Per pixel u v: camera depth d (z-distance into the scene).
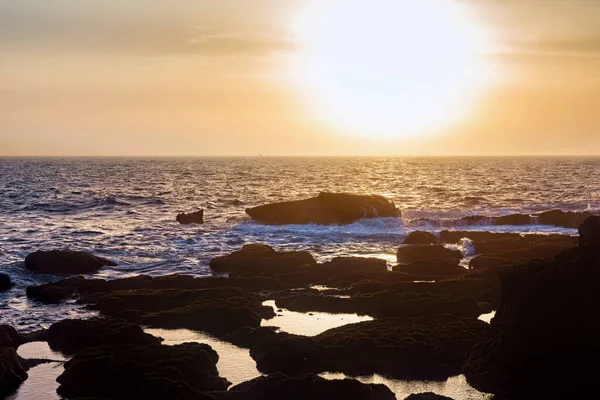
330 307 24.64
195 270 33.44
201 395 15.98
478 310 23.64
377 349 18.91
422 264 30.78
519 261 30.86
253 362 19.16
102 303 24.92
